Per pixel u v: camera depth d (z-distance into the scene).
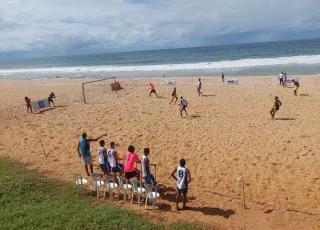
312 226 7.43
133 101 24.98
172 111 20.80
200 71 48.81
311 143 13.21
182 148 13.71
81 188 9.93
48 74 64.31
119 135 16.09
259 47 138.38
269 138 14.25
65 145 14.84
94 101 25.91
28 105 22.44
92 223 7.54
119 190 9.50
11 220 7.87
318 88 25.39
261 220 7.79
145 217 8.02
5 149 14.55
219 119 18.12
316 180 9.98
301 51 89.62
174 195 9.43
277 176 10.45
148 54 160.38
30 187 9.84
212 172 11.07
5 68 116.62
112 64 92.12
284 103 21.14
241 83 32.16
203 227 7.49
